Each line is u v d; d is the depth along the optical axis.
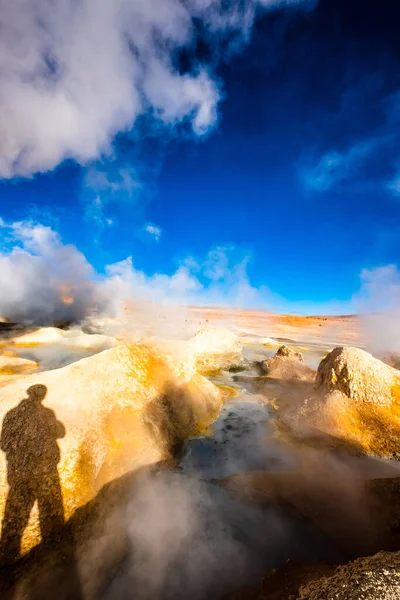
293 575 3.76
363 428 7.12
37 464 4.55
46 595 3.59
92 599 3.62
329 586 3.01
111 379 6.86
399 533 4.34
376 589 2.63
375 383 7.79
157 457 5.96
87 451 5.11
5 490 4.18
